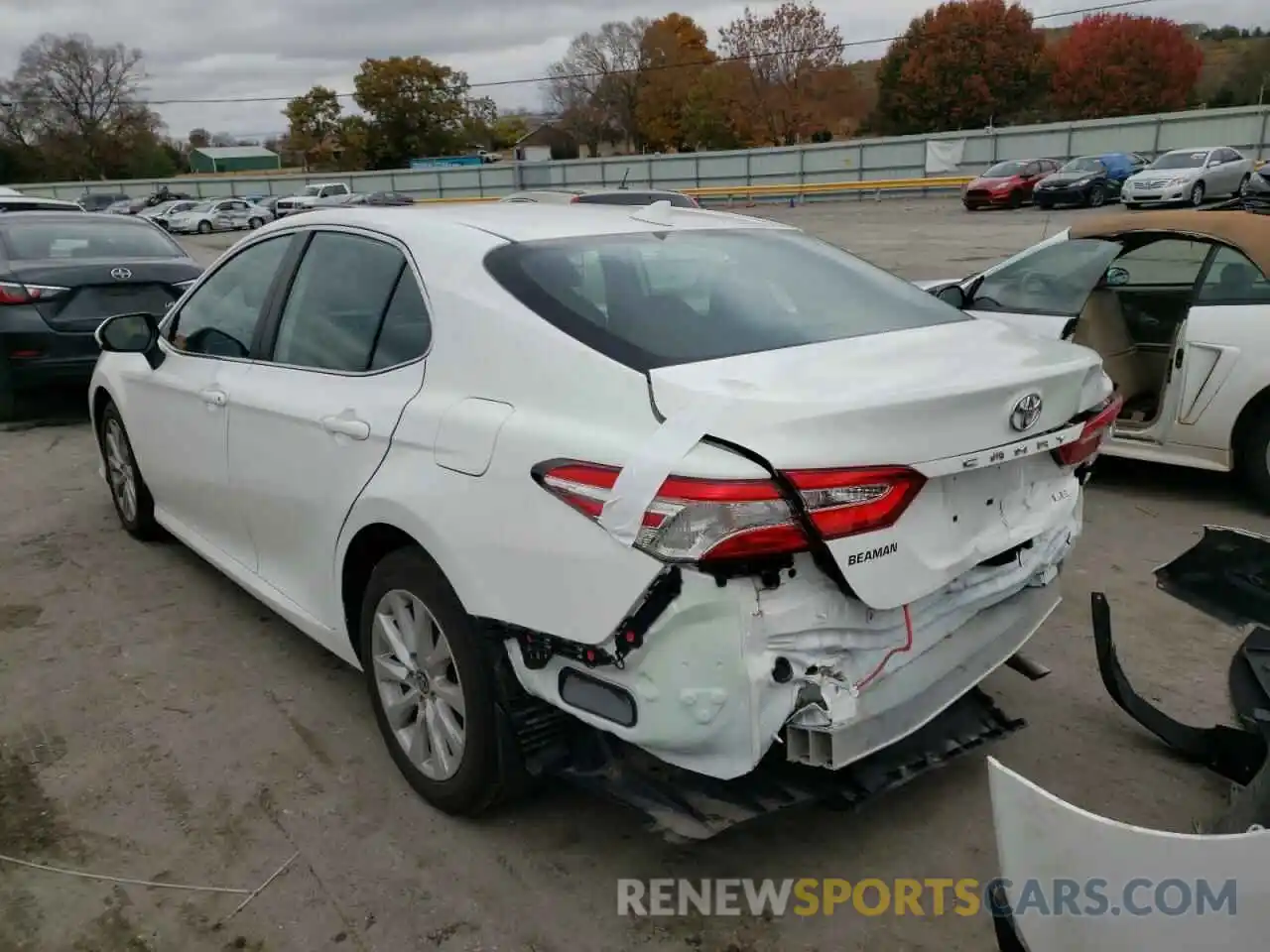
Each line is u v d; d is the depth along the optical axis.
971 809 3.01
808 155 45.47
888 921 2.58
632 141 79.25
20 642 4.18
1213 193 29.27
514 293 2.75
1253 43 67.75
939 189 41.25
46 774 3.25
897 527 2.31
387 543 3.12
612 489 2.26
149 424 4.54
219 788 3.16
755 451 2.15
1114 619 4.24
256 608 4.48
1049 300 5.68
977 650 2.73
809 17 67.12
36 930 2.58
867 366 2.54
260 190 58.12
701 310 2.80
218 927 2.58
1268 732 2.69
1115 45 64.75
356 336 3.22
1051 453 2.85
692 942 2.52
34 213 8.70
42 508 5.94
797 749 2.34
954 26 65.50
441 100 80.31
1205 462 5.45
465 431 2.64
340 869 2.79
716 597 2.17
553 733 2.71
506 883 2.73
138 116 80.25
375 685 3.16
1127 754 3.27
